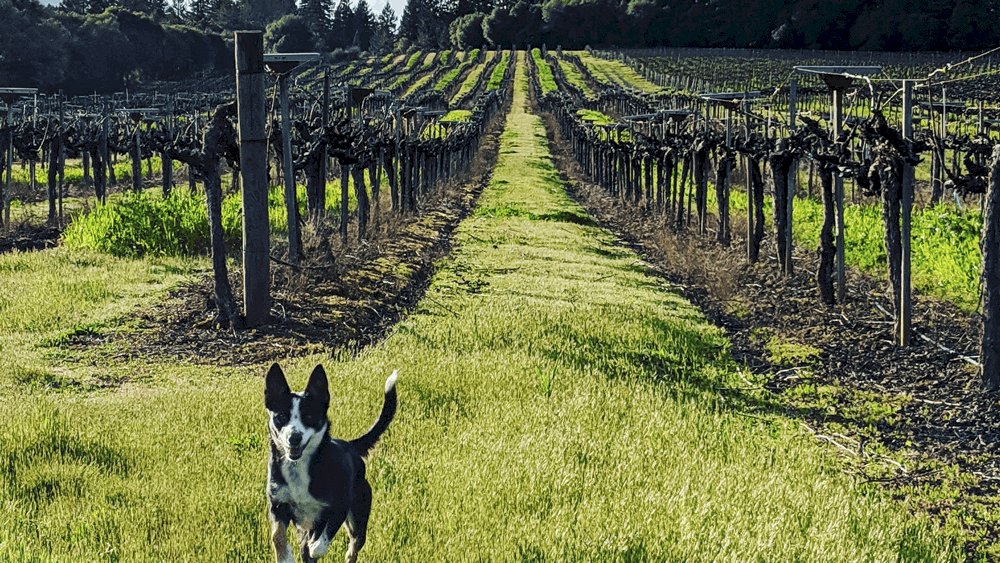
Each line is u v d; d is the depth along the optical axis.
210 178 14.48
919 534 7.70
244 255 14.48
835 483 8.91
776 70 109.56
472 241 26.69
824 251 17.73
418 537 6.58
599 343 14.21
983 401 11.79
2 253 21.53
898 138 14.22
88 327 13.84
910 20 123.88
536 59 152.75
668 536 6.82
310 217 20.92
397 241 24.70
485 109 79.94
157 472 7.64
